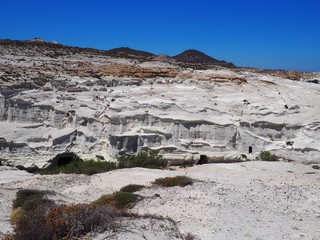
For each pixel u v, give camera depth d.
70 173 30.86
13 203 19.67
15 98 40.53
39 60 65.56
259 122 39.47
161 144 37.16
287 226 16.09
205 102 43.28
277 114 41.94
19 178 29.52
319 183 24.59
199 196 19.95
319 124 39.44
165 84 50.16
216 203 18.83
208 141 38.06
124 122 38.06
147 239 13.08
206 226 15.55
